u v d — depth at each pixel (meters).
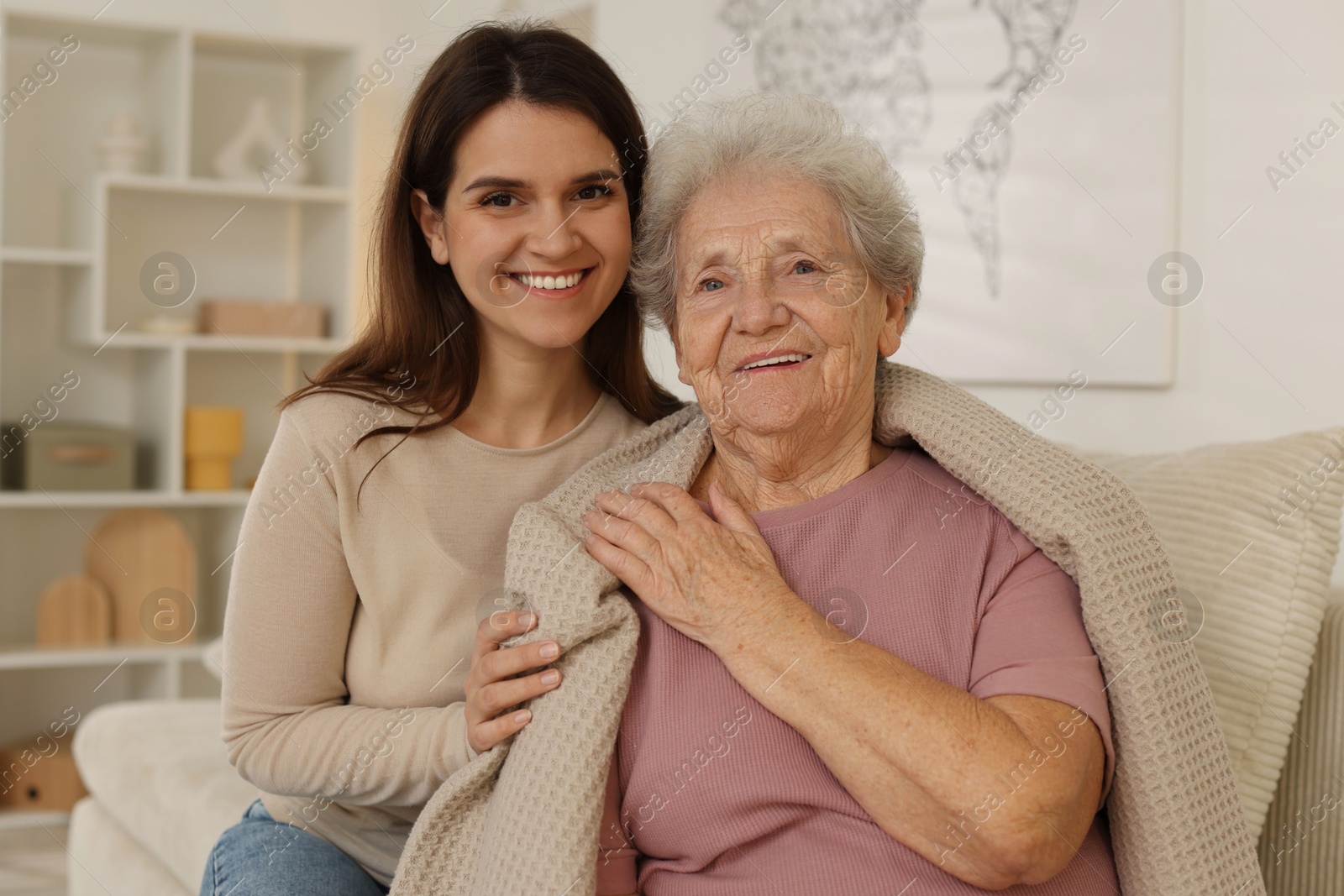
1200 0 2.07
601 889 1.10
